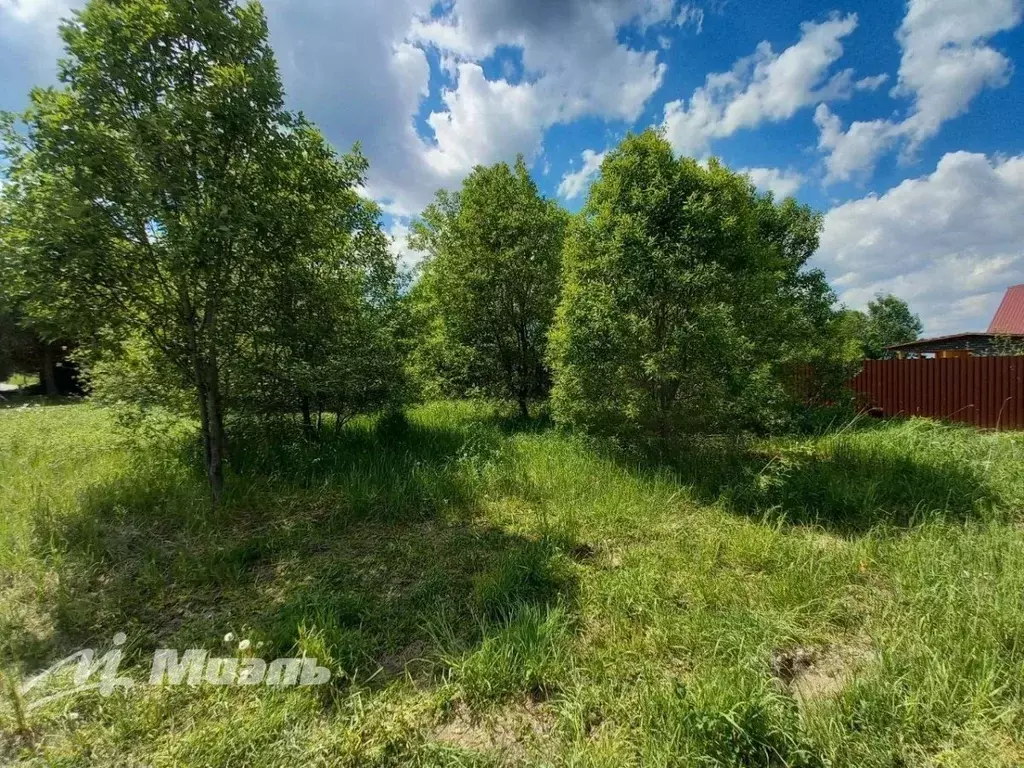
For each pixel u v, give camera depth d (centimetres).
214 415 486
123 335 492
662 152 597
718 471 562
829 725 199
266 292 516
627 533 415
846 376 982
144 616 298
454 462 595
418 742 202
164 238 397
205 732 205
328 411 704
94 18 390
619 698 222
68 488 497
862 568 342
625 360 603
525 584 320
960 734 200
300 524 430
